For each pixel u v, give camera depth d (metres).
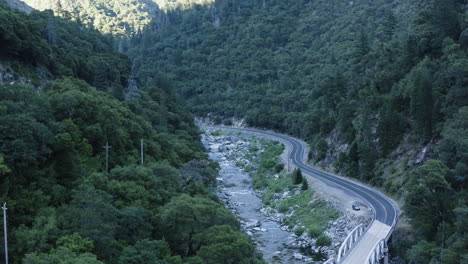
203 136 195.12
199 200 62.66
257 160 148.38
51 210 52.66
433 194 69.31
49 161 60.06
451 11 108.44
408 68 113.00
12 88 64.44
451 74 88.12
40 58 91.81
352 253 65.25
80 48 126.69
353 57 179.25
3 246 46.44
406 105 102.38
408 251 65.75
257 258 64.88
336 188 100.88
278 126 185.75
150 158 85.00
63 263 41.78
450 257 54.91
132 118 92.56
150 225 57.53
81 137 69.00
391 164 99.38
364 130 111.06
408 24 180.25
